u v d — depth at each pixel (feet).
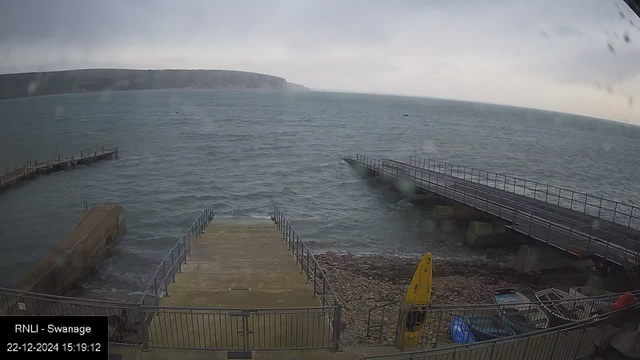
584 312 36.47
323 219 92.84
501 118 638.53
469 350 25.38
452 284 56.75
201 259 43.88
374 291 53.57
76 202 100.58
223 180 129.49
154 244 72.90
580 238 60.08
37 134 232.73
